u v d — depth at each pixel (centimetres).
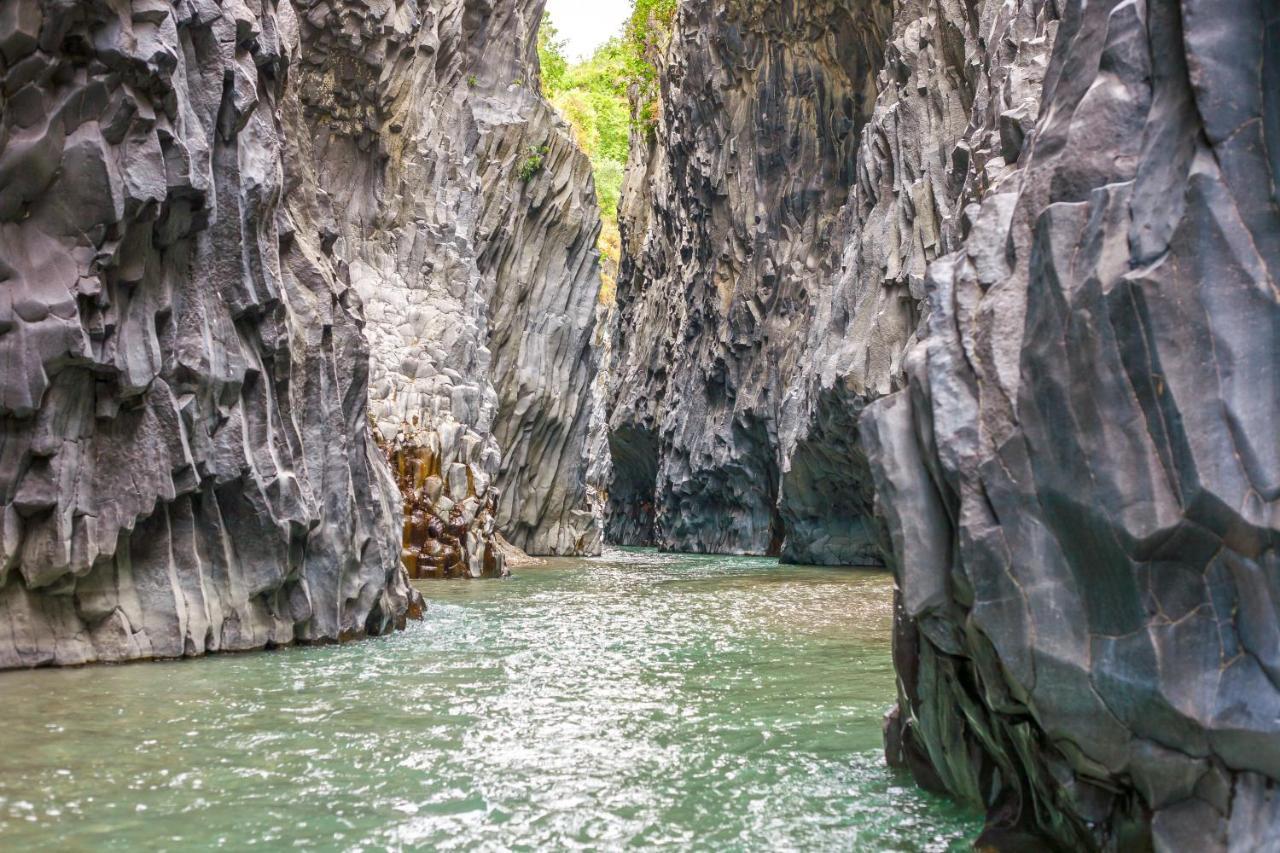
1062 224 490
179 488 1145
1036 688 484
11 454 1023
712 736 826
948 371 541
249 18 1241
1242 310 442
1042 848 546
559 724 865
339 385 1398
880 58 2920
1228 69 450
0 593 1051
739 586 2242
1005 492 499
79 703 906
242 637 1221
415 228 2906
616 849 569
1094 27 535
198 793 656
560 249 3753
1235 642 438
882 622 1584
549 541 3709
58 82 1021
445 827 601
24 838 568
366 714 891
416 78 2933
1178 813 453
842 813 630
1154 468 450
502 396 3494
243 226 1211
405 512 2409
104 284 1066
